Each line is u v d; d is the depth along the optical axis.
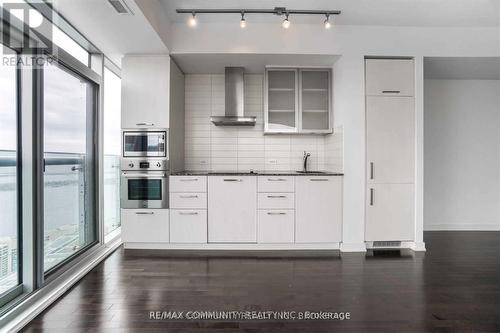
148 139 3.40
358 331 1.78
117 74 3.92
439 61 3.58
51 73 2.55
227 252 3.34
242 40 3.35
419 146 3.42
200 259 3.10
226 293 2.29
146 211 3.39
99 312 1.99
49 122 2.52
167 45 3.20
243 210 3.40
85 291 2.31
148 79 3.39
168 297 2.21
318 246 3.46
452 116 4.37
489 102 4.37
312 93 3.88
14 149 2.11
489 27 3.43
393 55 3.40
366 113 3.41
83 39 2.95
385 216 3.43
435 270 2.79
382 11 3.06
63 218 2.74
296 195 3.40
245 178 3.40
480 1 2.86
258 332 1.77
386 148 3.42
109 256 3.19
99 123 3.30
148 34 2.85
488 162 4.39
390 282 2.50
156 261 3.04
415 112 3.43
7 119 2.04
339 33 3.38
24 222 2.13
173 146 3.56
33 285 2.13
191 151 4.17
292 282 2.50
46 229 2.47
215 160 4.18
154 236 3.40
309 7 2.98
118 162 4.14
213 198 3.39
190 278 2.59
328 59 3.55
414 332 1.77
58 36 2.70
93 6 2.30
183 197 3.40
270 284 2.46
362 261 3.05
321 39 3.38
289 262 3.01
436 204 4.39
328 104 3.84
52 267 2.51
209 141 4.18
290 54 3.38
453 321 1.89
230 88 3.86
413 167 3.44
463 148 4.39
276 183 3.40
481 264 2.95
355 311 2.02
